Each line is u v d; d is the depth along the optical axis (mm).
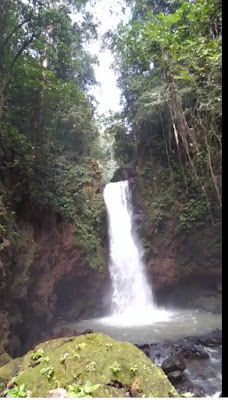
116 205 16094
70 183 13602
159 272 14102
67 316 12297
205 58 6895
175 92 9633
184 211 13484
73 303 12859
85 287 13211
